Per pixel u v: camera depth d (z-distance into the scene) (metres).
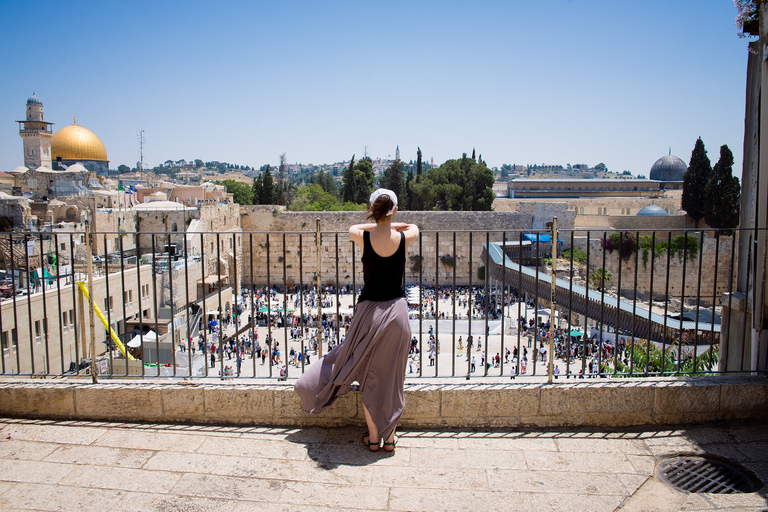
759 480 4.22
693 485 4.13
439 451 4.66
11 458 4.52
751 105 6.17
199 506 3.82
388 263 4.47
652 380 5.28
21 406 5.41
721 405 5.23
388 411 4.52
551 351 5.24
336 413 5.15
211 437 4.94
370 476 4.23
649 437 4.95
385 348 4.46
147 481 4.16
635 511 3.78
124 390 5.29
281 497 3.93
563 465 4.43
